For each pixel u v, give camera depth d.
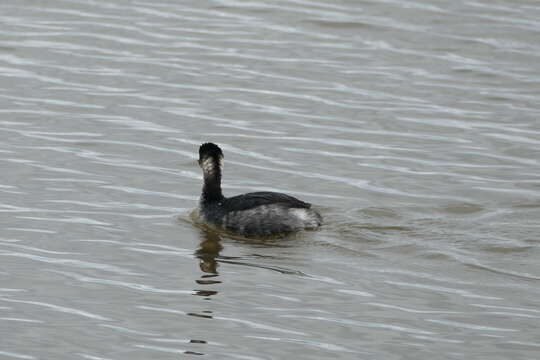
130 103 22.98
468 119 22.72
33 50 25.67
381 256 16.06
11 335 13.52
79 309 14.31
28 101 22.89
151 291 14.90
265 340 13.52
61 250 16.25
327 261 15.91
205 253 16.28
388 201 18.59
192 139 21.34
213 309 14.38
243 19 28.11
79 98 23.14
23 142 20.83
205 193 17.75
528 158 20.80
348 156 20.78
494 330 13.85
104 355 13.09
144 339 13.50
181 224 17.48
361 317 14.20
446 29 27.53
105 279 15.27
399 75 24.94
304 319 14.12
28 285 15.00
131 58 25.38
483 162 20.59
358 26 27.69
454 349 13.37
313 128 22.09
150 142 21.12
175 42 26.42
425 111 23.08
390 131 22.06
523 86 24.47
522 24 27.80
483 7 28.89
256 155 20.72
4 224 17.14
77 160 20.11
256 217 16.94
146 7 28.78
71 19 27.73
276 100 23.42
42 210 17.81
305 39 26.91
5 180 19.05
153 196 18.70
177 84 24.08
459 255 16.02
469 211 18.06
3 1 28.89
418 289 14.99
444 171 20.12
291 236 16.83
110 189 18.89
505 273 15.42
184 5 29.03
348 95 23.78
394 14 28.47
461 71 25.19
